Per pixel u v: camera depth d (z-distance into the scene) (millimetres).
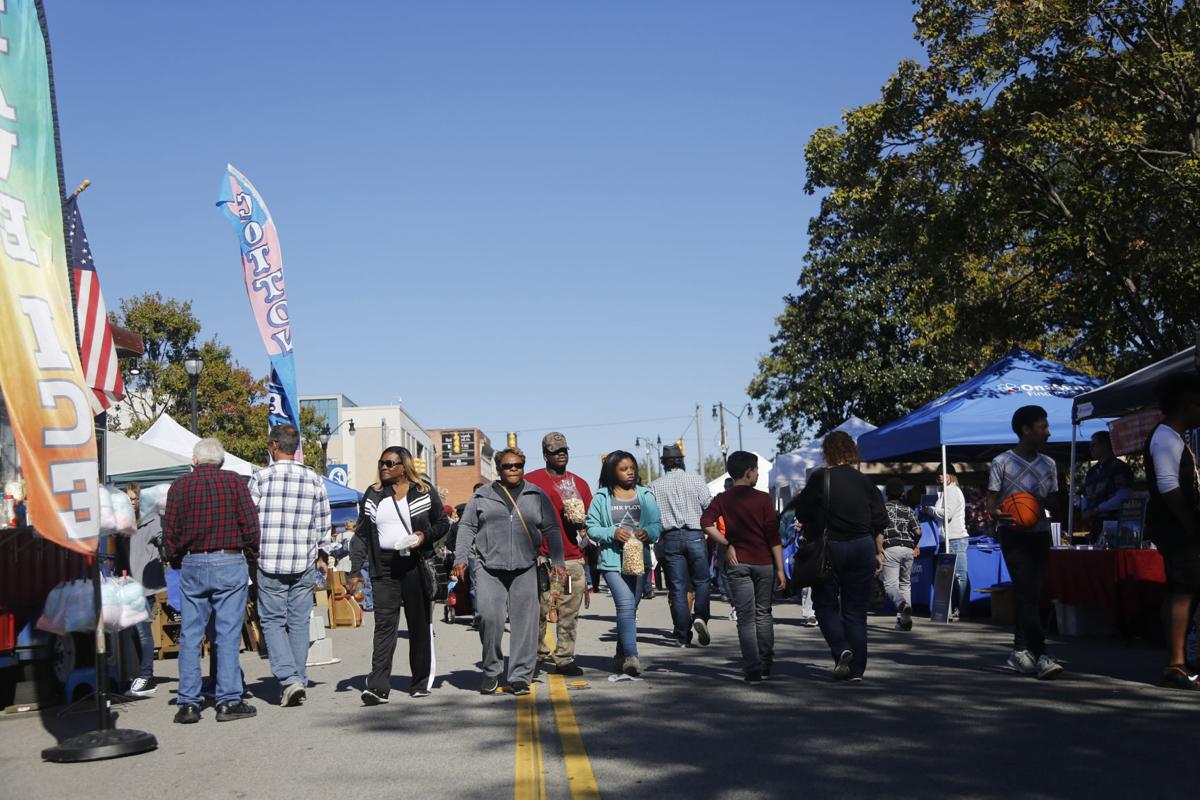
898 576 14359
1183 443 8742
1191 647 10156
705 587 13445
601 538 10305
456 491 136625
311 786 6211
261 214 17531
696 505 13367
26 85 7543
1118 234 24188
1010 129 23906
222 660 8883
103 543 10492
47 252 7625
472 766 6598
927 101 24641
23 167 7457
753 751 6777
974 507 17469
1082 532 14930
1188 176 21859
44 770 7016
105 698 7645
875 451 19594
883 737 7082
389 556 9430
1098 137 22562
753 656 9734
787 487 26297
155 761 7188
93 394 12273
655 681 10117
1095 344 29125
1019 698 8453
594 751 6934
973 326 28234
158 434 20641
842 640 9625
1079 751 6500
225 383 47844
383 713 8805
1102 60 23922
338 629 19188
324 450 54344
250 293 17422
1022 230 25656
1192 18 23453
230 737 7996
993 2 23438
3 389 7059
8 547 9250
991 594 15125
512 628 9586
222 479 8930
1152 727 7160
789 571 19797
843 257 43438
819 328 44188
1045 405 17453
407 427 99625
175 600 12445
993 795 5547
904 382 42625
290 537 9367
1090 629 12703
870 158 25578
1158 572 11352
